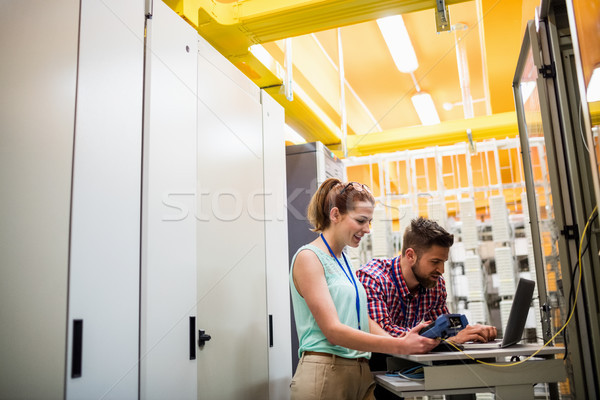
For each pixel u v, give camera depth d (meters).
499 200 3.18
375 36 3.20
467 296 3.10
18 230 0.99
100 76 1.19
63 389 1.02
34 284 1.00
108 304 1.14
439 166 3.29
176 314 1.35
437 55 3.45
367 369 1.50
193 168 1.50
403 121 4.33
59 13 1.11
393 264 1.88
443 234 1.80
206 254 1.53
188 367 1.38
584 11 1.28
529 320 2.98
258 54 2.34
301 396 1.39
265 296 1.90
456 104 4.15
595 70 1.24
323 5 1.94
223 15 2.06
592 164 1.34
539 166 2.01
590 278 1.63
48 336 1.01
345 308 1.45
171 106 1.42
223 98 1.73
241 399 1.66
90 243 1.11
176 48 1.47
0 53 1.00
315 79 3.37
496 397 1.32
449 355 1.32
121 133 1.23
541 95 1.81
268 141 2.06
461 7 2.99
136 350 1.21
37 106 1.05
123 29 1.28
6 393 0.95
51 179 1.05
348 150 3.38
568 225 1.72
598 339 1.59
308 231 2.58
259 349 1.81
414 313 1.91
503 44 3.33
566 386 1.83
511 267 3.09
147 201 1.28
